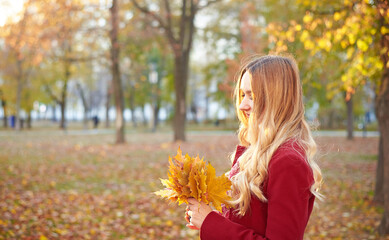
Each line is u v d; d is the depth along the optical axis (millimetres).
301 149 1422
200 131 35312
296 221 1298
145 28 18922
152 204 7324
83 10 16812
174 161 1554
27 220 5789
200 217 1468
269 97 1505
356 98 22547
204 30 21156
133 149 16734
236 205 1534
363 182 9703
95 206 7043
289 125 1477
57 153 14789
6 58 25203
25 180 9047
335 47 5648
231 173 1704
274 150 1419
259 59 1609
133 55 20609
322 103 18125
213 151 16000
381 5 4336
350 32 4816
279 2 12797
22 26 15344
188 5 20750
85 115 38438
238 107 1792
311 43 5477
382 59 4871
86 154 14688
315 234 5703
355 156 14484
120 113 19922
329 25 5289
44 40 16312
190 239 5520
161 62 33062
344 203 7574
